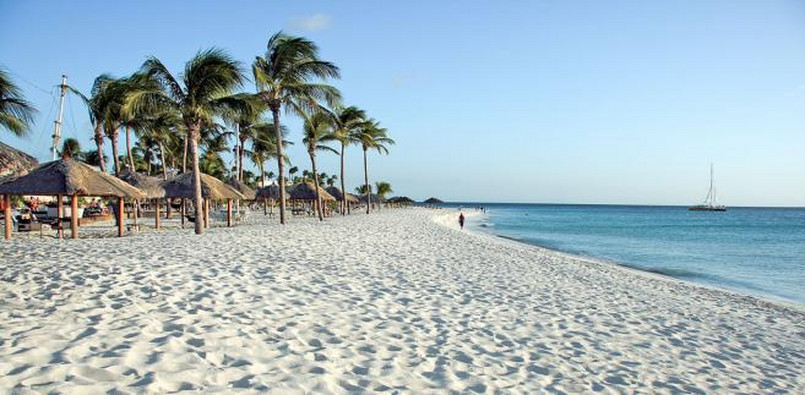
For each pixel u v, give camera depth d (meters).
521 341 5.60
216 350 4.28
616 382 4.56
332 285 7.71
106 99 19.22
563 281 10.49
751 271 17.22
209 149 39.06
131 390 3.23
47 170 13.30
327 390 3.62
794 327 8.03
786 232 41.31
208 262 8.77
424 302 7.12
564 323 6.63
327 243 13.59
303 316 5.73
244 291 6.69
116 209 16.84
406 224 27.86
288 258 10.04
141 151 47.34
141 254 9.34
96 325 4.70
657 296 9.80
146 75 14.83
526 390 4.11
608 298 8.91
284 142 35.12
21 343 3.99
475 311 6.85
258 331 4.98
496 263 12.41
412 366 4.42
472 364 4.63
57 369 3.45
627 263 18.80
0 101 12.80
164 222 23.72
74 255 9.00
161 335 4.53
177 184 19.69
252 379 3.68
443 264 11.33
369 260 10.91
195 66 14.75
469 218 70.56
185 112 15.38
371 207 71.25
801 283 14.74
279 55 19.48
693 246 26.89
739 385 4.86
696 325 7.41
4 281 6.55
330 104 21.12
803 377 5.33
